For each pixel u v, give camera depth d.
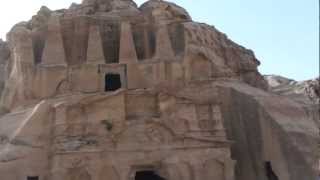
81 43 40.28
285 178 31.86
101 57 38.69
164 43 39.22
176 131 31.98
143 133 31.30
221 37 43.56
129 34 39.72
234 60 42.81
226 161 31.23
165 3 43.50
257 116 34.34
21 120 33.44
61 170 30.12
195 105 33.09
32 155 31.11
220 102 34.50
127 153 30.88
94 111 31.81
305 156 31.36
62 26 40.31
